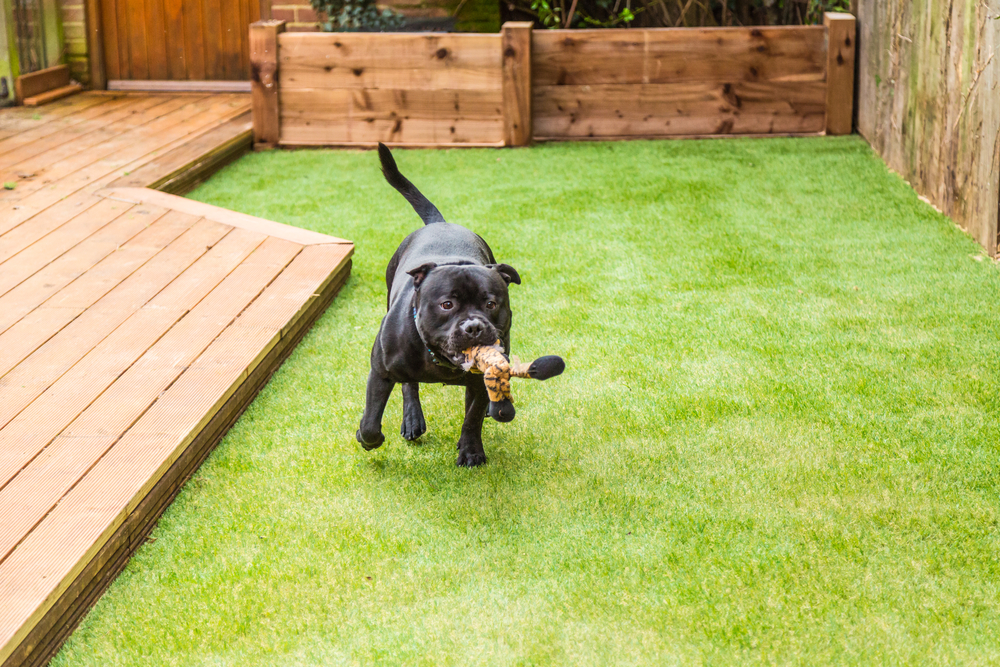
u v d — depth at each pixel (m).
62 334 3.80
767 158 6.89
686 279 4.71
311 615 2.42
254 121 7.65
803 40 7.36
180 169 6.25
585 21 9.12
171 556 2.67
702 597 2.44
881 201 5.83
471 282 2.79
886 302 4.32
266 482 3.03
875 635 2.29
